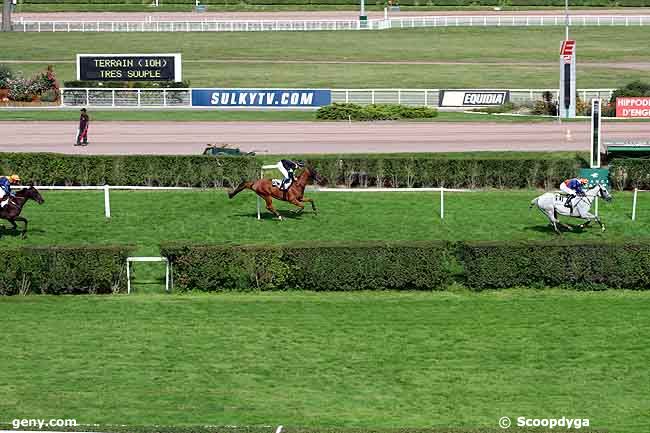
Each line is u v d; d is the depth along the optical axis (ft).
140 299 97.91
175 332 88.48
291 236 114.32
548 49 295.69
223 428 62.75
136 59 212.64
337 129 176.76
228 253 100.27
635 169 130.93
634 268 99.14
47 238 112.88
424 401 74.38
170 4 370.12
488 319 91.20
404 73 259.80
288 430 62.39
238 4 370.94
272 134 171.22
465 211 122.52
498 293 98.99
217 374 79.30
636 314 92.17
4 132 173.78
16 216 112.57
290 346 85.05
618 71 260.62
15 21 336.08
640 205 124.47
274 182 118.83
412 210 123.03
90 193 129.70
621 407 73.20
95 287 99.96
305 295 98.94
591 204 122.52
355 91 206.18
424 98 206.28
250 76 254.47
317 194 128.98
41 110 202.39
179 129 177.58
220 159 131.85
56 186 131.44
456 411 72.64
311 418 71.46
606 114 190.80
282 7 368.27
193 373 79.51
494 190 132.26
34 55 284.20
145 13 357.41
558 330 88.22
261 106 207.00
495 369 80.02
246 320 91.40
